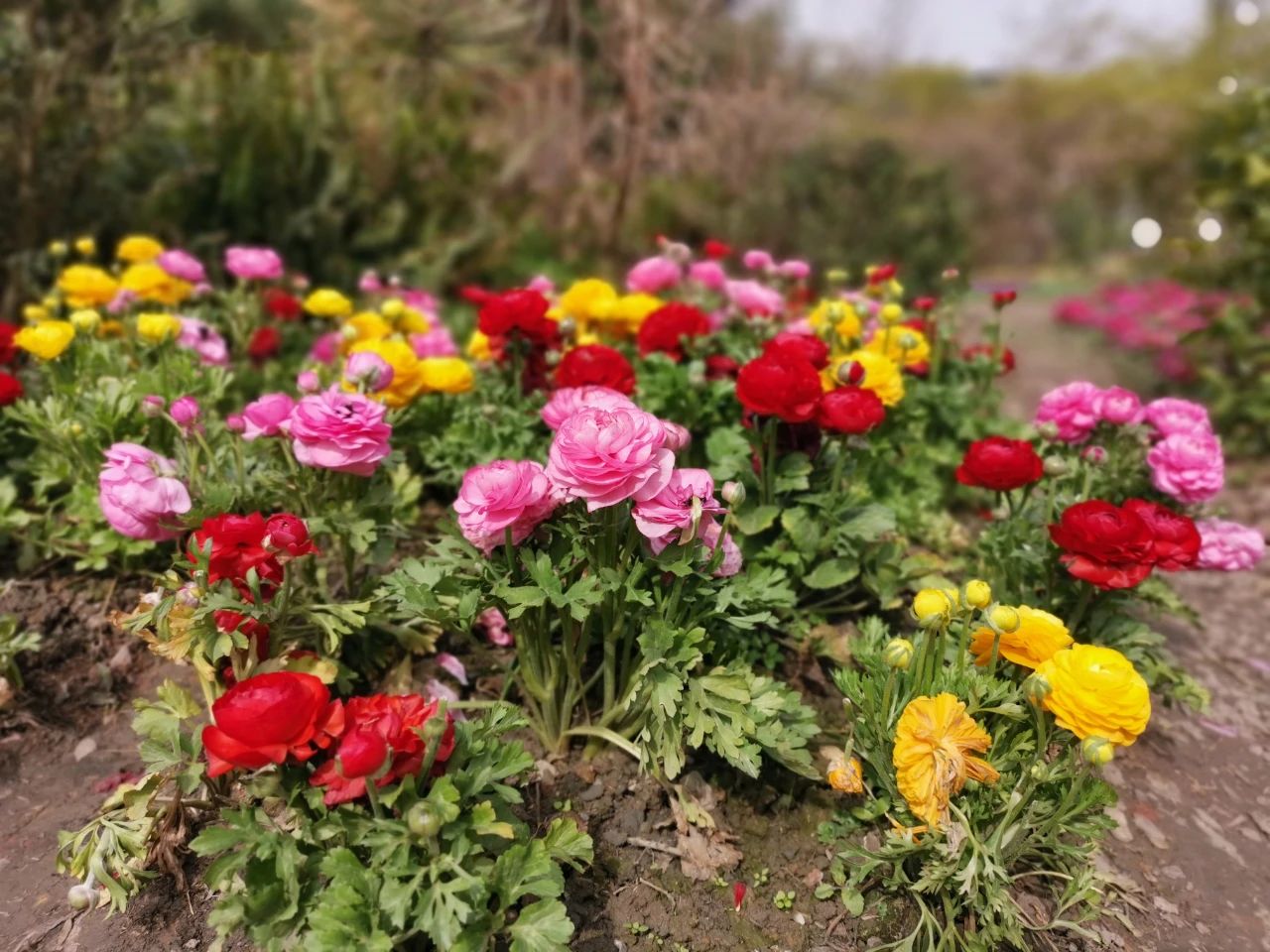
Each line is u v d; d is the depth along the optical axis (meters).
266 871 0.52
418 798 0.52
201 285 1.16
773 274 1.22
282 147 1.84
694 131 3.02
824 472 0.85
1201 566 0.80
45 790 0.71
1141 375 2.29
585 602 0.61
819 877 0.66
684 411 0.90
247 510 0.76
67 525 0.90
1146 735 0.88
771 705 0.65
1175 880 0.70
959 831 0.58
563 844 0.58
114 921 0.61
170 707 0.64
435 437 0.99
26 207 1.48
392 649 0.79
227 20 2.21
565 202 2.58
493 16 2.74
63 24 1.56
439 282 1.95
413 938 0.54
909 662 0.62
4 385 0.84
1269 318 1.81
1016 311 3.40
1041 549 0.78
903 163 3.05
